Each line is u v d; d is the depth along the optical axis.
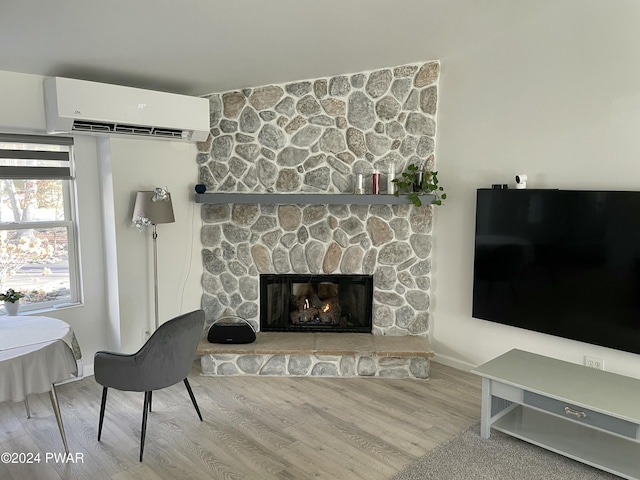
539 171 3.68
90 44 3.03
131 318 4.15
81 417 3.42
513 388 2.99
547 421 3.21
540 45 3.59
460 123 4.11
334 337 4.41
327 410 3.53
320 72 4.19
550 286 3.53
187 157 4.38
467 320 4.21
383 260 4.43
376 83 4.29
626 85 3.21
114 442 3.11
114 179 3.92
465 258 4.16
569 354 3.62
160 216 3.85
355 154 4.36
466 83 4.04
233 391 3.84
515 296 3.72
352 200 4.18
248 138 4.40
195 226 4.49
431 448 3.05
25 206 3.82
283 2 2.81
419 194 4.17
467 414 3.48
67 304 4.05
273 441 3.12
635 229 3.10
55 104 3.37
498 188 3.73
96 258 4.12
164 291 4.33
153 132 3.93
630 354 3.31
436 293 4.40
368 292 4.54
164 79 3.84
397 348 4.11
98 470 2.81
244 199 4.24
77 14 2.62
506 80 3.80
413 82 4.25
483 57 3.91
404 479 2.73
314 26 3.22
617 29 3.22
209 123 4.21
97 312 4.18
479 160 4.02
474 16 3.44
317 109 4.35
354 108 4.33
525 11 3.46
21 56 3.07
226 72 3.87
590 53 3.36
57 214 3.98
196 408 3.36
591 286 3.33
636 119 3.18
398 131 4.31
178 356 3.04
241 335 4.18
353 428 3.28
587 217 3.29
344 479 2.73
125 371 2.93
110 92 3.56
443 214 4.29
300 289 4.65
